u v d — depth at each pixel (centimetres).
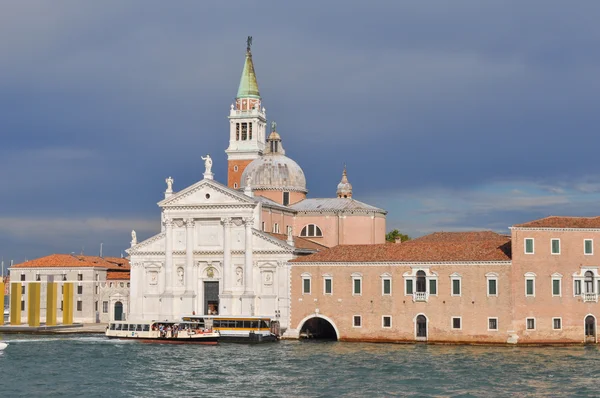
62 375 9562
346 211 15750
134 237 14875
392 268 12512
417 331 12338
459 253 12250
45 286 16538
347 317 12769
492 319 11925
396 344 12256
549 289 11862
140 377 9412
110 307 16212
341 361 10419
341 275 12838
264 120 18525
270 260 13962
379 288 12581
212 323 13012
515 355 10775
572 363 10050
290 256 13888
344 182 16875
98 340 13212
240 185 17762
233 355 11175
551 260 11888
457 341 12088
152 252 14650
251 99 18188
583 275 11881
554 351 11188
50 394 8456
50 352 11575
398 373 9456
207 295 14438
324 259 12962
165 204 14500
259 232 14012
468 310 12044
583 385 8662
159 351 11731
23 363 10494
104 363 10481
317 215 15888
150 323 13062
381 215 16112
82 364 10406
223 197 14225
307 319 13062
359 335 12681
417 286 12388
